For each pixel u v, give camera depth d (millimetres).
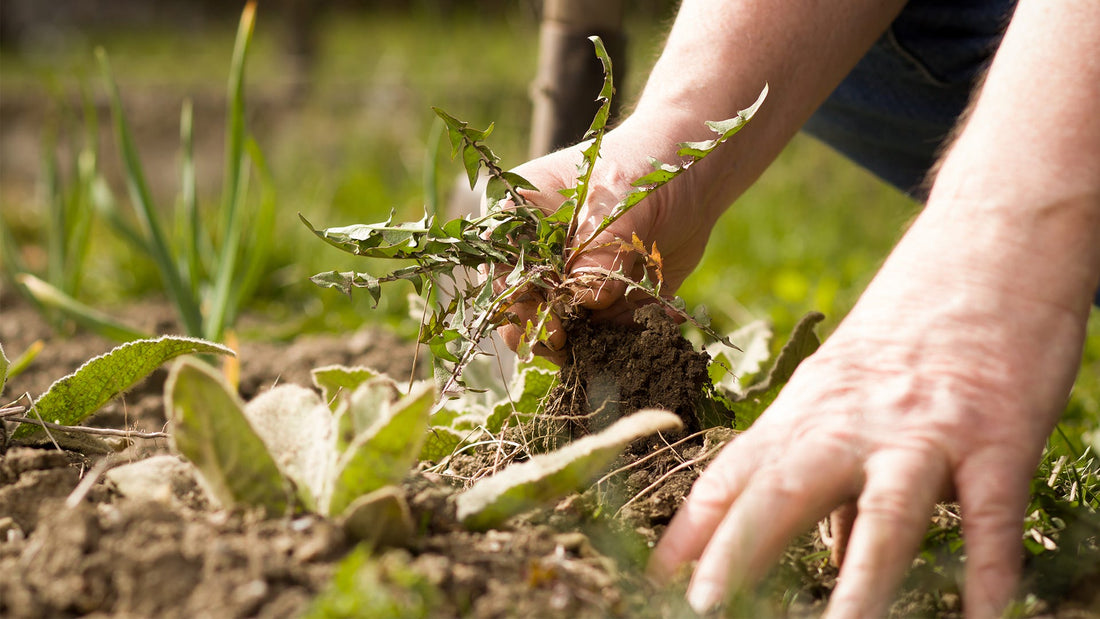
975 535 841
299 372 2248
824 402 910
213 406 883
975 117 997
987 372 889
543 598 849
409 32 8727
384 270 3129
